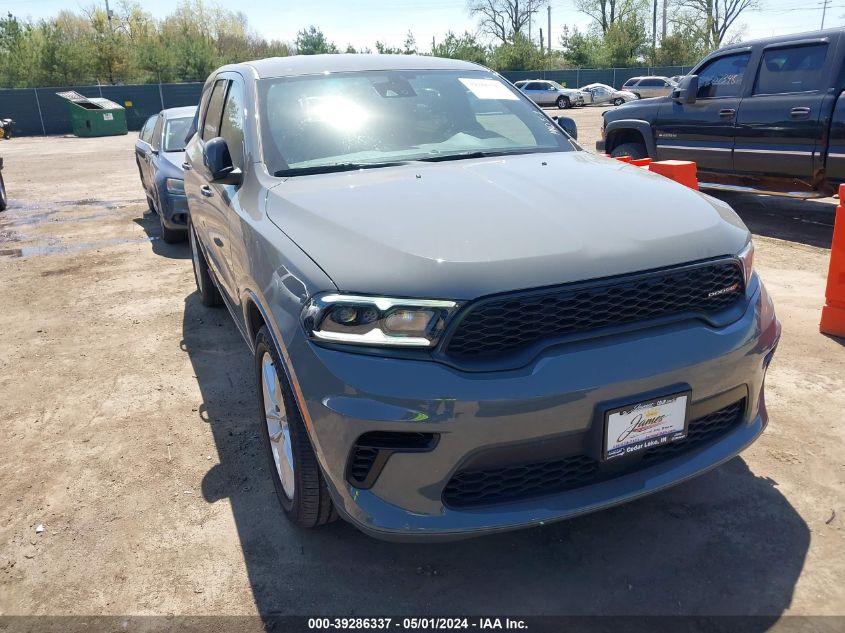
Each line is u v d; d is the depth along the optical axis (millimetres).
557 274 2129
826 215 8086
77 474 3260
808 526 2650
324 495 2500
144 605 2406
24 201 12250
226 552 2664
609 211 2441
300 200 2693
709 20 59281
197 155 4453
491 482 2166
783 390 3715
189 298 5980
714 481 2959
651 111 8797
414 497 2119
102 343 4984
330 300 2131
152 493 3074
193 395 4051
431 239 2232
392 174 2941
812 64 6969
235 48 67750
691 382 2230
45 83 45156
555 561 2543
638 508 2811
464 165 3070
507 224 2318
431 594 2410
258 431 3592
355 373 2076
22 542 2775
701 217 2508
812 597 2303
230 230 3256
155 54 47156
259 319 3000
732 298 2457
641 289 2219
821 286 5418
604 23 65625
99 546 2729
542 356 2105
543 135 3670
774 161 7375
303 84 3578
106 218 10180
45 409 3963
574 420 2102
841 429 3312
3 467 3355
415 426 2035
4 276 7004
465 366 2066
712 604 2301
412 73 3824
